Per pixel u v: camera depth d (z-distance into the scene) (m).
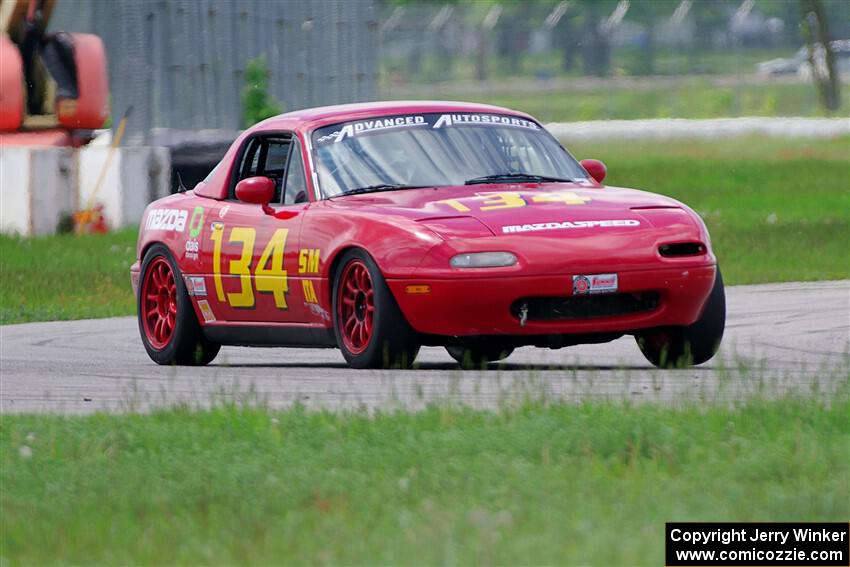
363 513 16.28
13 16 86.69
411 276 29.30
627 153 146.75
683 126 175.75
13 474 19.67
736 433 20.59
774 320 42.09
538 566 13.68
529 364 33.50
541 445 19.86
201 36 96.06
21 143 86.50
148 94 90.56
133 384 28.61
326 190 32.50
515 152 33.53
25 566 15.03
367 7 115.50
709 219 86.31
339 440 21.16
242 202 34.47
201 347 35.72
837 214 90.00
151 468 19.69
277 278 32.59
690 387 26.92
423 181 32.41
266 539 15.12
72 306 52.22
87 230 81.62
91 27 92.00
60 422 23.66
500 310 28.94
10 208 80.44
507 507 16.44
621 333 30.03
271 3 104.06
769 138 162.25
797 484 17.42
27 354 38.31
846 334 38.00
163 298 36.69
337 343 31.41
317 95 109.75
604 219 29.98
